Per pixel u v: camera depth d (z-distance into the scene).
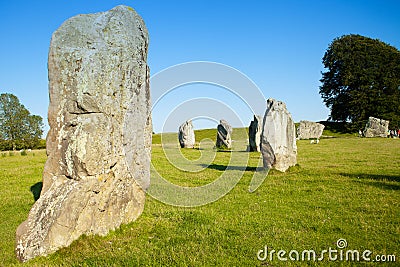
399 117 54.31
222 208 10.20
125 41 7.80
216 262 6.25
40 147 62.16
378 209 9.31
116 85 7.59
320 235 7.58
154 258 6.38
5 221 8.95
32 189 13.12
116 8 8.05
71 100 7.04
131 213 8.37
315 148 30.75
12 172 17.22
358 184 12.70
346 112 60.16
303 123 49.31
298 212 9.41
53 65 7.14
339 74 61.12
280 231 7.86
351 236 7.47
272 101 17.53
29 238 6.42
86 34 7.29
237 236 7.57
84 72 7.02
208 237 7.54
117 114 7.67
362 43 59.62
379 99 55.16
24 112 63.66
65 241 6.58
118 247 6.93
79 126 6.91
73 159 6.84
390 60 57.97
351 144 33.44
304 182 13.62
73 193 6.71
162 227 8.21
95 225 7.18
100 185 7.16
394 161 19.50
